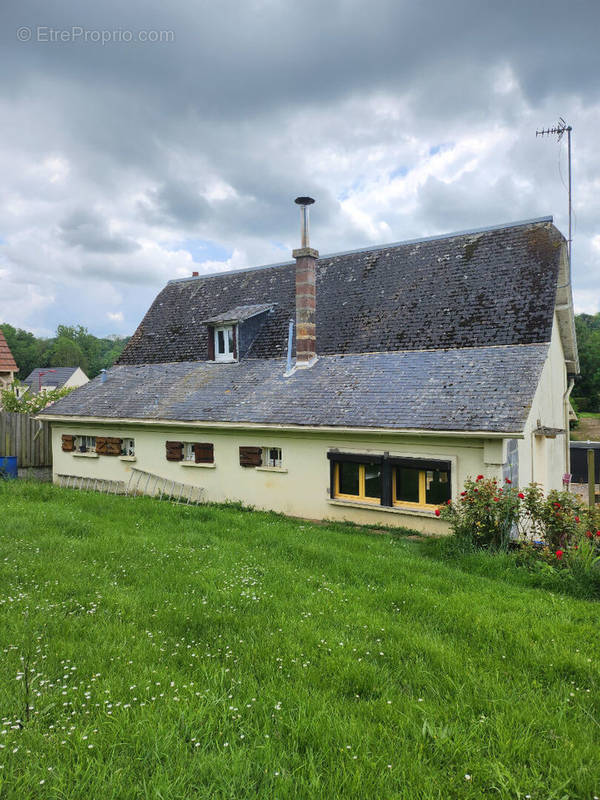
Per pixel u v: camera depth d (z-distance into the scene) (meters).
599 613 6.38
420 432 11.27
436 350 14.02
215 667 4.55
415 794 3.12
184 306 21.28
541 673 4.72
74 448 18.33
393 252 17.75
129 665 4.55
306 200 15.71
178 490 15.57
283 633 5.38
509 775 3.27
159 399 16.64
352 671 4.53
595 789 3.22
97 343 125.94
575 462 23.62
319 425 12.69
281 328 17.64
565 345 16.27
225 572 7.41
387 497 12.11
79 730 3.54
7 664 4.44
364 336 15.67
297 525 11.77
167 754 3.32
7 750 3.26
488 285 14.78
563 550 8.29
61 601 6.11
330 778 3.21
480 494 9.53
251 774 3.24
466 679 4.51
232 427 14.19
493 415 10.79
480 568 8.34
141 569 7.50
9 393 20.75
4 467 17.78
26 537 9.00
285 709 3.93
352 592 6.82
